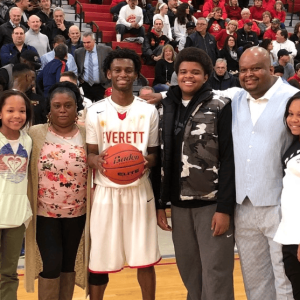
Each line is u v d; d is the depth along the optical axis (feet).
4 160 8.96
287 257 8.39
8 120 8.94
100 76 23.30
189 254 9.61
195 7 38.91
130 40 30.55
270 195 8.57
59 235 9.41
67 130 9.52
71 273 9.77
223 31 29.96
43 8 28.22
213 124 8.98
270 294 9.05
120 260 9.37
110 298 11.71
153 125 9.48
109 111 9.36
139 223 9.38
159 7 31.17
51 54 22.57
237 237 9.14
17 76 14.74
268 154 8.57
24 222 9.19
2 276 9.40
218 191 9.02
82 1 35.76
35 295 11.83
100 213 9.29
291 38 33.58
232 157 9.00
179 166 9.16
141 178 9.43
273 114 8.64
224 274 9.25
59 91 9.25
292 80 22.17
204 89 9.10
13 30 23.32
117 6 33.42
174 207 9.48
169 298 11.68
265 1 37.42
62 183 9.27
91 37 23.03
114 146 9.02
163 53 26.68
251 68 8.61
